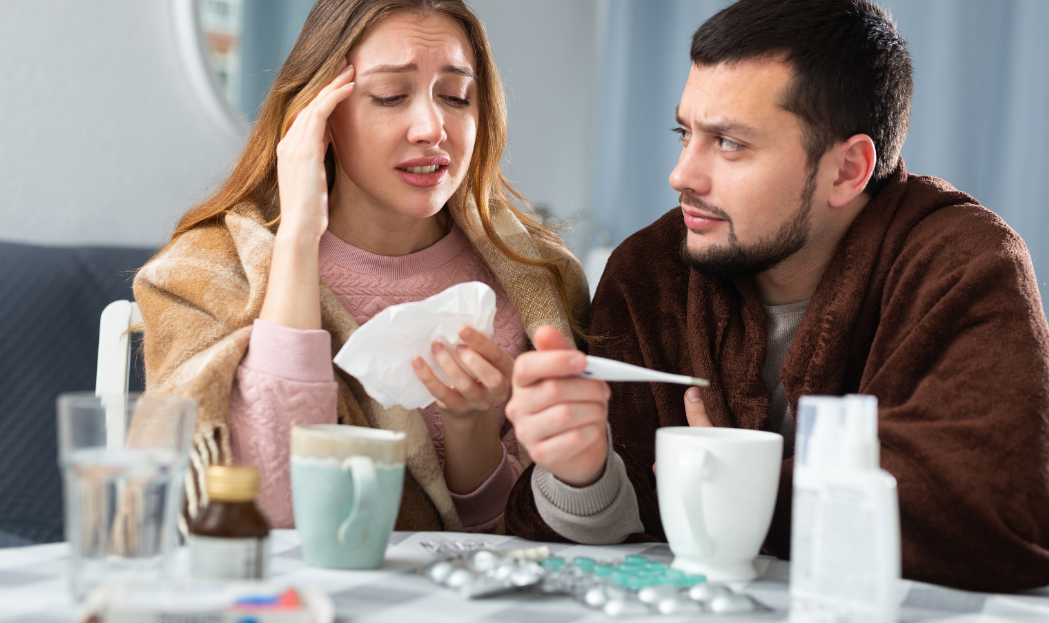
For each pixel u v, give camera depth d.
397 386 0.85
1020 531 0.75
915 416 0.81
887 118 0.97
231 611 0.47
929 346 0.86
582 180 3.21
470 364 0.83
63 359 1.67
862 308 0.96
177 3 2.13
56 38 1.99
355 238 1.17
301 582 0.63
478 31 1.13
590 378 0.75
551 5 3.07
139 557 0.56
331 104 1.02
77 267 1.76
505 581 0.62
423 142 1.05
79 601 0.56
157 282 1.06
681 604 0.60
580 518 0.81
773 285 1.04
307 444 0.67
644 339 1.09
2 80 1.93
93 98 2.04
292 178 1.01
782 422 1.03
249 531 0.57
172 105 2.15
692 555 0.70
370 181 1.08
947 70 2.35
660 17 3.07
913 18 2.42
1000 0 2.26
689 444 0.69
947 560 0.75
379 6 1.04
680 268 1.11
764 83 0.91
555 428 0.75
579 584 0.62
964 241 0.90
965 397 0.80
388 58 1.04
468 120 1.11
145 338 1.05
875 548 0.50
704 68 0.94
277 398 0.90
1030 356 0.80
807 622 0.52
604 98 3.18
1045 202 2.17
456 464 1.07
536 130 3.07
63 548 0.70
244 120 2.24
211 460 0.87
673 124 3.05
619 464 0.83
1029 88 2.21
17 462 1.56
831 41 0.91
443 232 1.25
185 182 2.17
